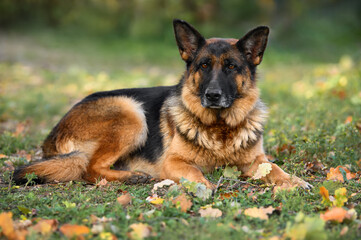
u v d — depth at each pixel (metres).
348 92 9.81
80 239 3.22
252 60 5.47
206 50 5.25
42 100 10.30
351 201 4.21
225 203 4.18
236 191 4.59
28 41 25.55
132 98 6.06
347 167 5.32
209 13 27.86
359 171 5.27
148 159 5.76
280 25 27.97
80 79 14.05
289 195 4.27
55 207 3.89
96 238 3.22
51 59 19.56
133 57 21.67
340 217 3.58
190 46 5.46
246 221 3.62
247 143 5.20
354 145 6.02
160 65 19.48
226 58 5.17
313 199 4.31
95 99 5.94
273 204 4.12
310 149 5.74
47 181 5.13
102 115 5.68
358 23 30.59
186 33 5.42
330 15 31.30
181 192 4.38
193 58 5.41
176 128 5.32
